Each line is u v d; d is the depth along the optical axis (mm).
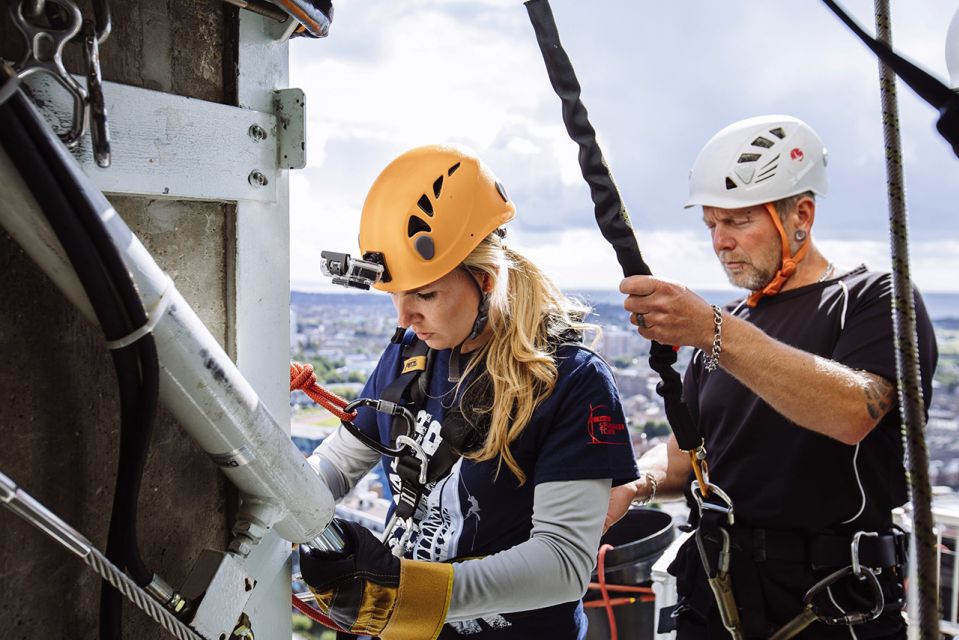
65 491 1018
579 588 1381
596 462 1399
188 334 954
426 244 1424
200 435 1043
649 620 2492
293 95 1261
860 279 2057
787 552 1997
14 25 875
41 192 782
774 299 2199
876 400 1819
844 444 1949
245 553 1148
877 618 1955
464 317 1484
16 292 938
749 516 2051
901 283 803
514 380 1445
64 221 797
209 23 1162
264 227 1289
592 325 1558
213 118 1143
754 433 2064
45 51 864
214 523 1262
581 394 1438
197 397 991
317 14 1201
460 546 1507
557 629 1535
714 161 2223
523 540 1505
